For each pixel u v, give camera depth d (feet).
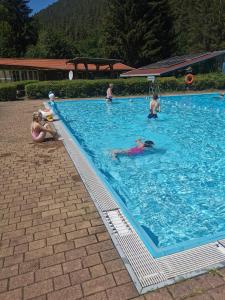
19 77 110.73
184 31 202.39
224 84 86.12
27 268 11.19
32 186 18.63
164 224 16.49
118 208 15.39
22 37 213.87
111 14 160.35
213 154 28.89
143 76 103.30
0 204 16.31
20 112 51.06
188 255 11.44
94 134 39.01
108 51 162.71
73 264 11.32
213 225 16.33
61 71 117.08
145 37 155.02
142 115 51.96
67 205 15.99
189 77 81.71
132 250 11.91
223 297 9.59
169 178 23.04
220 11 186.29
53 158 24.13
